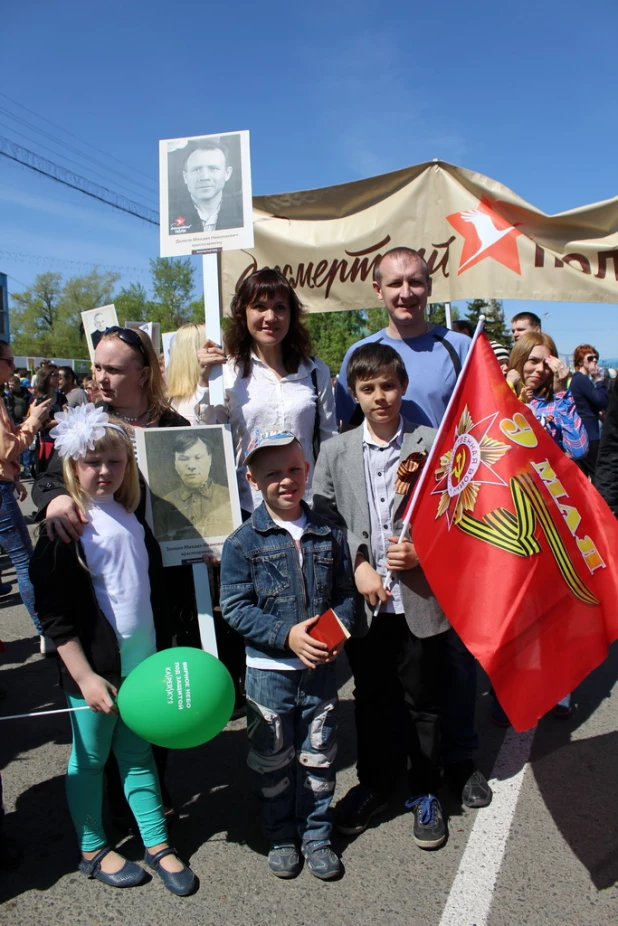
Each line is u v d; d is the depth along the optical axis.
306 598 2.36
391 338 3.16
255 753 2.39
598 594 2.29
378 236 4.19
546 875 2.30
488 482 2.35
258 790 2.39
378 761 2.63
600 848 2.43
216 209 2.85
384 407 2.52
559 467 2.43
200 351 2.88
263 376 3.06
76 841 2.54
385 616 2.62
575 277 3.97
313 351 3.23
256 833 2.58
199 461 2.61
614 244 3.93
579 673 2.19
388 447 2.63
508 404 2.44
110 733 2.34
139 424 2.69
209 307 2.87
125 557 2.30
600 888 2.22
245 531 2.41
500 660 2.15
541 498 2.33
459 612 2.25
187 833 2.59
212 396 2.87
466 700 2.79
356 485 2.62
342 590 2.46
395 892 2.24
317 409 3.18
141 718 2.13
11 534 4.52
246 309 2.96
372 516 2.63
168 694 2.13
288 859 2.34
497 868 2.34
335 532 2.46
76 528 2.23
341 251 4.25
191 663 2.21
